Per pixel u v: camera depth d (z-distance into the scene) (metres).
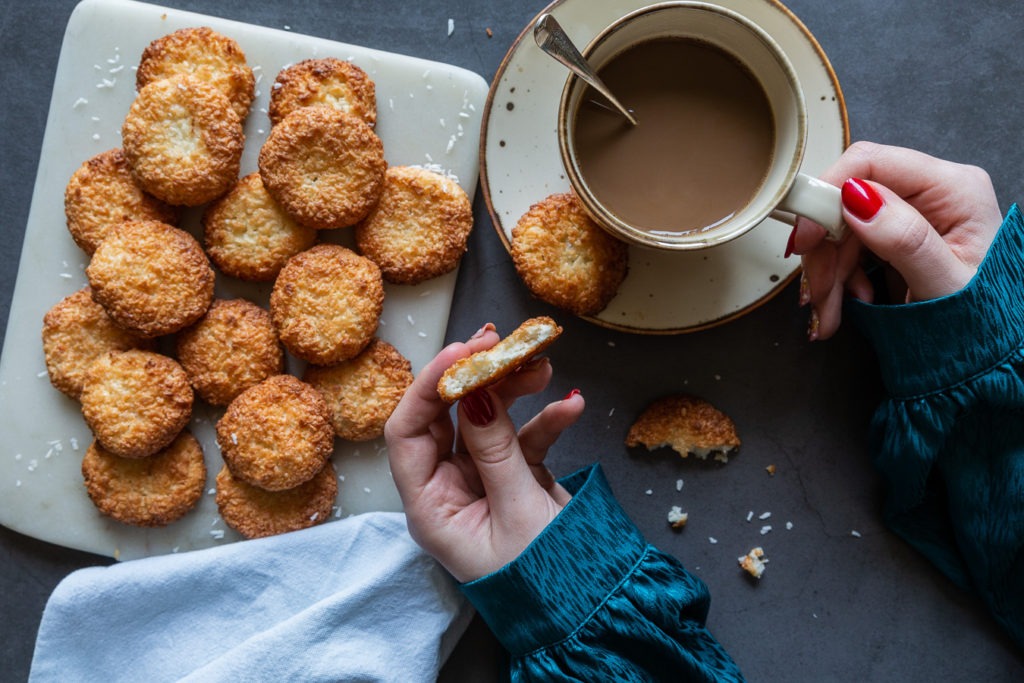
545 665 0.54
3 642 0.62
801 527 0.62
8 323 0.61
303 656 0.58
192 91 0.58
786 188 0.53
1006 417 0.57
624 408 0.62
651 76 0.55
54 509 0.61
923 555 0.62
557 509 0.55
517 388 0.55
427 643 0.59
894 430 0.58
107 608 0.60
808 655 0.62
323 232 0.61
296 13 0.61
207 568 0.60
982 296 0.54
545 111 0.58
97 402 0.58
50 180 0.60
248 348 0.59
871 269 0.61
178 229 0.60
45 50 0.62
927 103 0.62
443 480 0.56
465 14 0.61
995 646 0.62
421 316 0.61
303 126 0.58
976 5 0.61
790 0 0.62
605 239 0.58
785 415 0.62
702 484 0.62
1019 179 0.62
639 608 0.54
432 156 0.61
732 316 0.59
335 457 0.61
